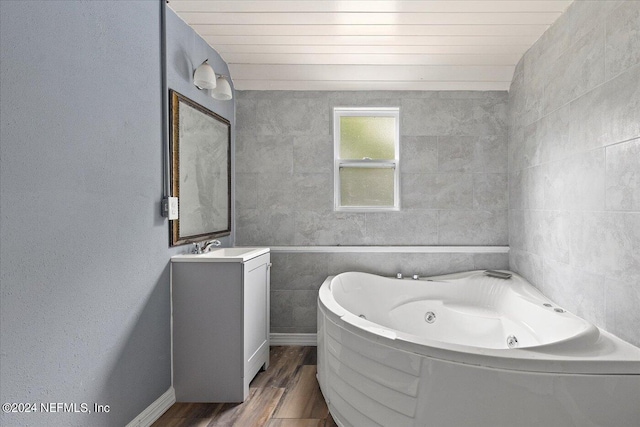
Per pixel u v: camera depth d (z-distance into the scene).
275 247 3.32
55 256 1.42
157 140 2.13
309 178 3.35
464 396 1.53
